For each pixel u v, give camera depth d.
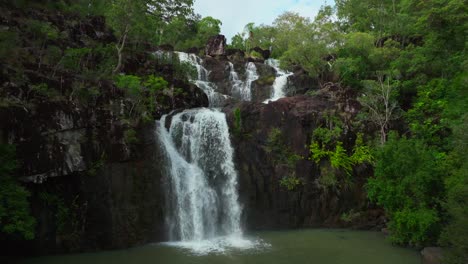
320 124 26.11
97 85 21.42
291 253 18.05
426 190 17.00
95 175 19.34
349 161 25.02
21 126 16.97
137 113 22.56
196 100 28.73
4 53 18.72
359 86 30.03
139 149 21.39
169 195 21.66
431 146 22.78
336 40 36.88
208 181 23.36
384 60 33.84
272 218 23.72
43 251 17.95
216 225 22.72
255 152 24.84
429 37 29.08
